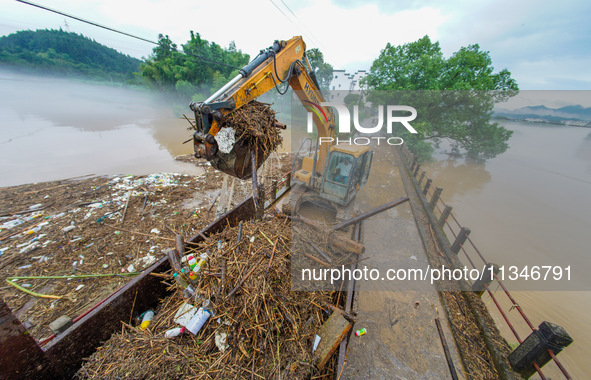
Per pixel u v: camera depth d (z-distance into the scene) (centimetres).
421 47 1137
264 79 332
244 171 320
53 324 214
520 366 325
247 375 209
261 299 246
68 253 509
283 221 397
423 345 375
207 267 271
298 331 245
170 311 258
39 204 704
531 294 593
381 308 435
